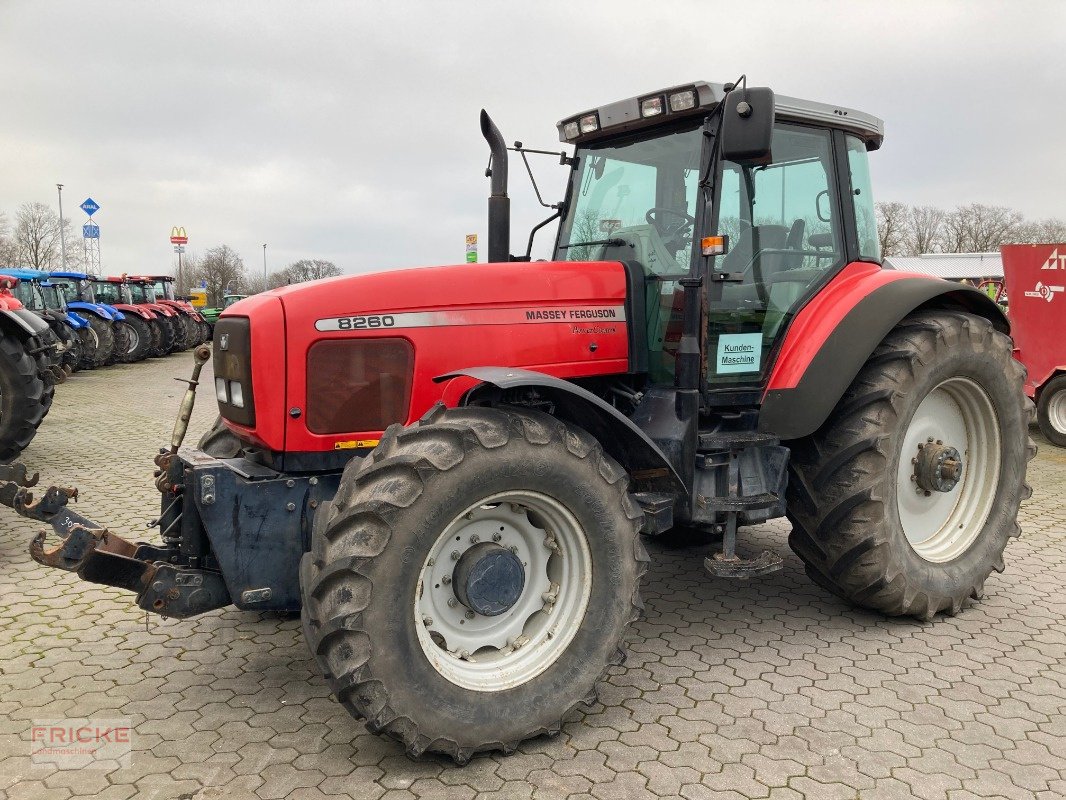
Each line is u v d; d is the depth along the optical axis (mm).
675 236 3539
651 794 2441
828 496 3543
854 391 3576
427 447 2512
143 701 2986
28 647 3443
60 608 3867
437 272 3164
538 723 2660
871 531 3482
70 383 13867
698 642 3535
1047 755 2656
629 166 3789
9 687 3090
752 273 3520
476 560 2650
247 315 2928
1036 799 2428
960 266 37594
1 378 6270
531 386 2789
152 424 9328
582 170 4055
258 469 2953
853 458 3494
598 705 2982
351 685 2389
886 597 3602
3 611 3824
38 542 2604
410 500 2432
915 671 3254
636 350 3543
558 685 2715
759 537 5098
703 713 2918
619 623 2840
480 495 2545
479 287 3188
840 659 3363
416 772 2545
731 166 3412
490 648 2748
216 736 2744
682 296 3447
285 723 2836
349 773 2537
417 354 3055
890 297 3656
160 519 3088
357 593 2393
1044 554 4812
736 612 3887
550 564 2889
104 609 3863
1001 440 4047
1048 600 4070
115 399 11672
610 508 2789
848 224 3900
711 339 3406
